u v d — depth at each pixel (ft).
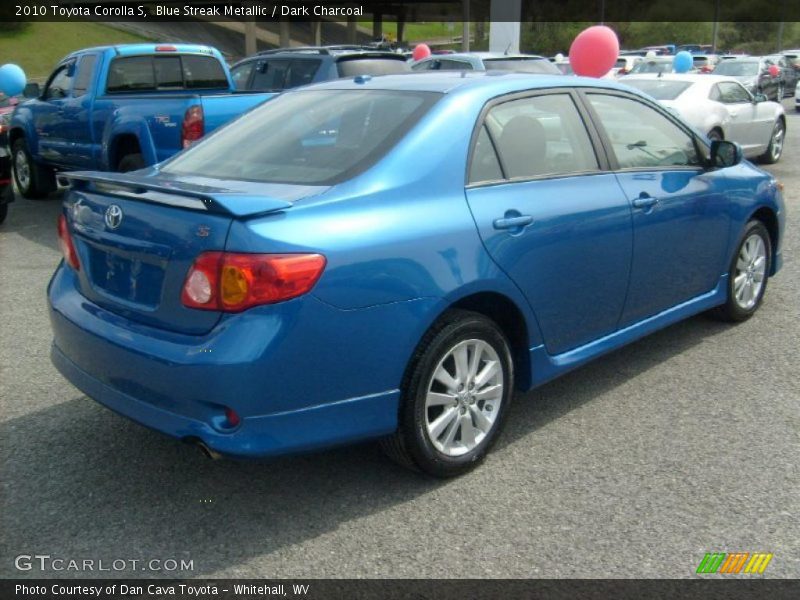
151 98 26.78
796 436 13.41
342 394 10.45
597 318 14.10
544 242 12.56
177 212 10.40
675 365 16.55
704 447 13.04
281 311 9.75
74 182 12.05
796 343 17.74
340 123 12.55
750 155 45.16
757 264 18.83
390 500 11.51
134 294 10.91
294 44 207.41
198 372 9.76
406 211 11.05
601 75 42.50
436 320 11.39
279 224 9.99
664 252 15.29
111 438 13.34
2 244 27.40
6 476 12.11
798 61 121.60
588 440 13.32
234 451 9.86
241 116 14.52
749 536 10.61
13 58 140.77
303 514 11.18
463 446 12.07
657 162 15.57
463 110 12.28
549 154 13.37
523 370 13.06
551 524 10.90
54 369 16.34
